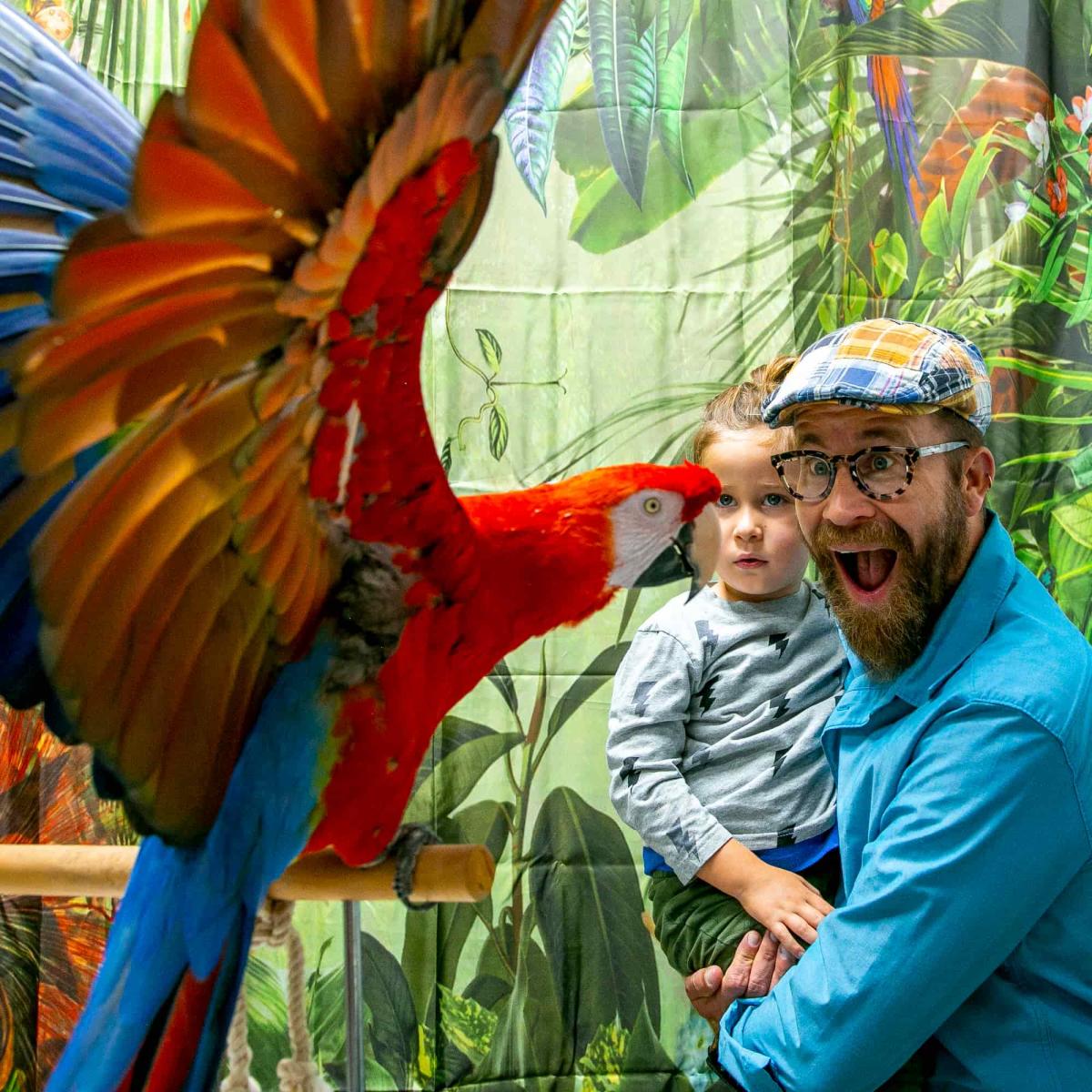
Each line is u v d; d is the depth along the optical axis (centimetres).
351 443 59
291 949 84
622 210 165
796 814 132
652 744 137
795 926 119
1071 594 161
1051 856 91
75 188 72
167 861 63
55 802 148
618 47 164
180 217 41
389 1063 163
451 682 74
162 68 153
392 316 54
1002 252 162
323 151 44
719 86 164
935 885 91
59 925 151
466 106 48
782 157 164
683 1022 166
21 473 58
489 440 165
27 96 72
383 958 164
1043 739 92
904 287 163
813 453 106
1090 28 164
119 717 54
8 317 67
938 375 101
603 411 165
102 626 52
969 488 105
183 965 62
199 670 58
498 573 76
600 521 79
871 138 163
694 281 165
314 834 71
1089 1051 94
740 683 139
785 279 164
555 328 166
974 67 163
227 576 57
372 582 66
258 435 53
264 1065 161
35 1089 149
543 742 167
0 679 63
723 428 143
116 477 49
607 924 166
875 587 109
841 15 163
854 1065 93
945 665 100
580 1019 166
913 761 100
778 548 140
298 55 41
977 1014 97
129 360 45
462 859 77
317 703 66
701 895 132
